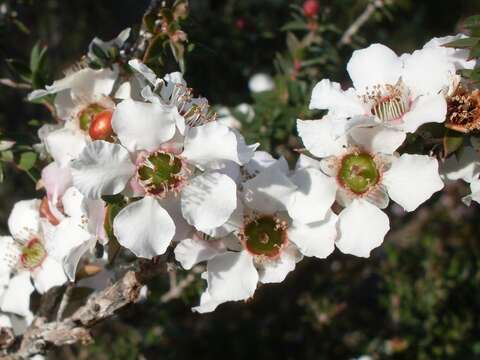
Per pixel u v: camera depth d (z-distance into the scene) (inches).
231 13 10.1
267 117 7.9
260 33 9.7
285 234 5.1
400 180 5.0
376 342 10.0
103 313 5.6
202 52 6.2
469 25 5.2
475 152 5.2
